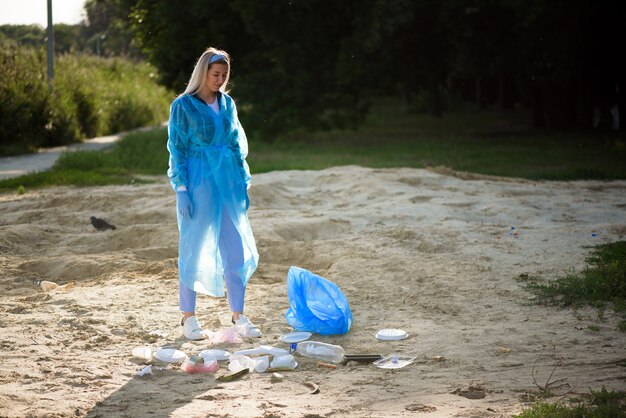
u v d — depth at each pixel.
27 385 5.34
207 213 6.48
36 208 13.36
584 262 8.77
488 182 15.73
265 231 10.62
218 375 5.68
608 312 6.99
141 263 9.29
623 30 27.73
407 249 9.60
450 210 12.35
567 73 27.92
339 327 6.62
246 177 6.76
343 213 11.99
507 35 29.05
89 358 5.98
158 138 25.59
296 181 15.62
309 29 28.69
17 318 6.95
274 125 29.30
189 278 6.46
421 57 30.42
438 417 4.65
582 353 5.93
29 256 10.02
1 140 26.00
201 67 6.50
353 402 5.05
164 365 5.89
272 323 6.95
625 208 13.05
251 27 28.64
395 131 34.22
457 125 37.31
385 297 7.73
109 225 11.41
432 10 28.88
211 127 6.47
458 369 5.70
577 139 26.72
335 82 29.02
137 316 7.06
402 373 5.66
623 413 4.50
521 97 48.97
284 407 4.95
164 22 31.17
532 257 9.09
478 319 6.95
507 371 5.61
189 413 4.83
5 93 26.61
